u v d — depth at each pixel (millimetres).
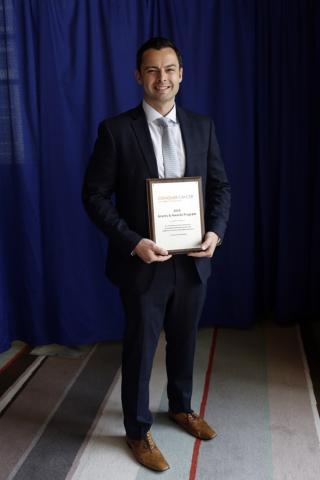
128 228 1620
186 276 1706
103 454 1825
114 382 2342
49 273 2645
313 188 2766
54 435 1941
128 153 1617
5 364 2533
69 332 2674
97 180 1669
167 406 2121
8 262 2637
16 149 2471
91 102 2486
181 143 1671
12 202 2572
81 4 2398
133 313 1683
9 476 1717
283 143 2639
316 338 2723
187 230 1644
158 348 2660
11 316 2703
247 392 2203
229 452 1811
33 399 2195
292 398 2150
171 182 1619
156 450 1780
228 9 2494
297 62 2576
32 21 2400
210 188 1831
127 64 2482
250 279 2764
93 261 2658
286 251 2748
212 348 2625
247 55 2521
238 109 2592
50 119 2473
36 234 2576
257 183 2740
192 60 2535
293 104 2623
